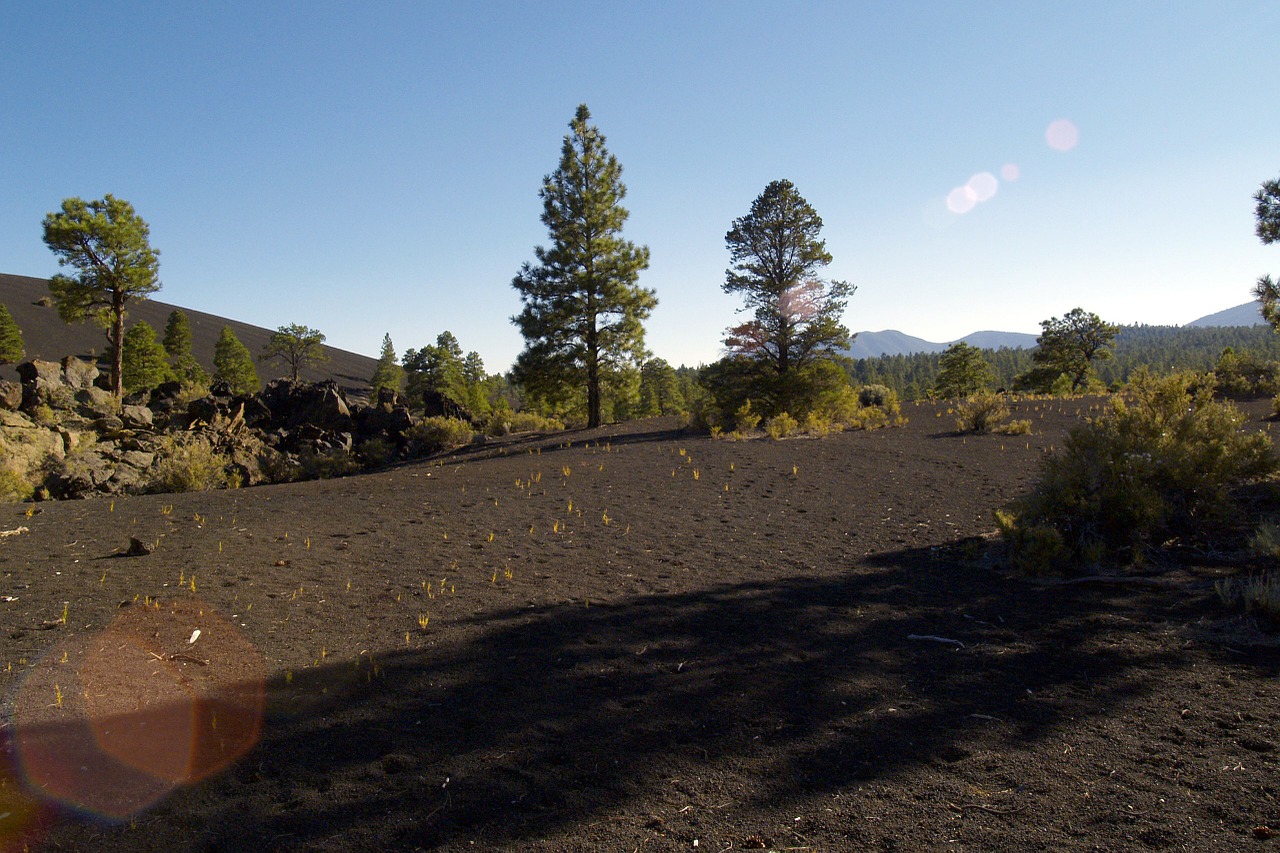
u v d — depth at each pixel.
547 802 3.06
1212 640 4.79
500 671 4.49
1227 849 2.64
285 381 34.56
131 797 3.05
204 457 17.17
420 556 7.40
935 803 3.03
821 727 3.76
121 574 6.47
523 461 16.25
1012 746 3.51
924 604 5.81
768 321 25.62
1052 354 57.03
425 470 16.11
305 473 22.27
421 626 5.30
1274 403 16.53
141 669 4.38
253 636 5.01
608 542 8.05
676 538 8.25
